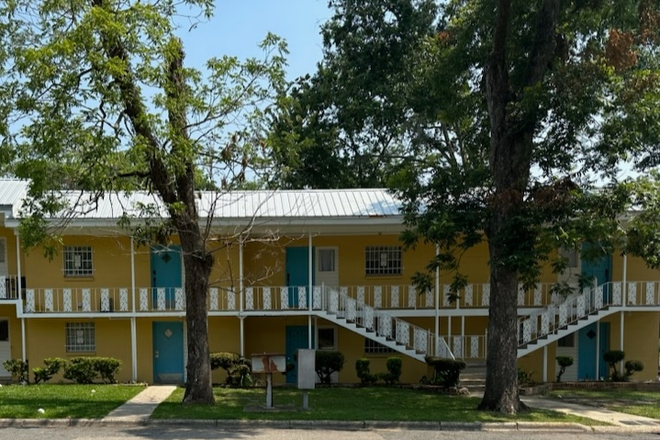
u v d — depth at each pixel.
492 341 12.62
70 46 9.51
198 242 12.59
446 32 15.09
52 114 10.11
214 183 13.42
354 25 28.81
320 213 17.72
